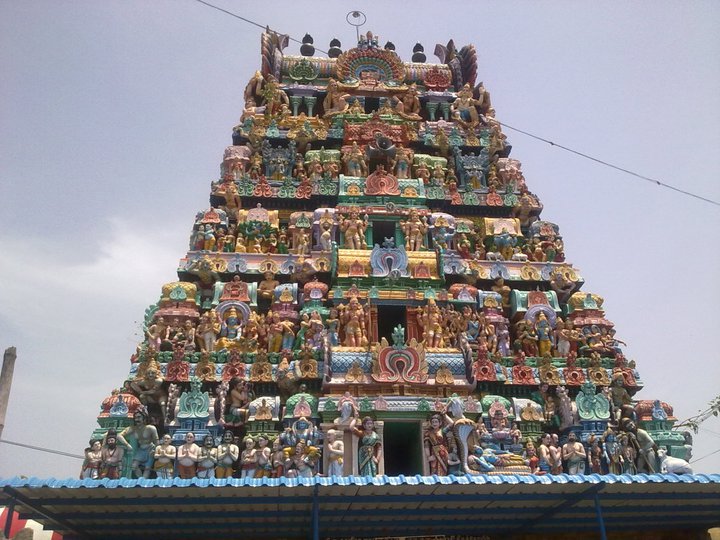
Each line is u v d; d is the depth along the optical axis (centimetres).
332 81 3092
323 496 1396
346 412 1903
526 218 2778
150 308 2264
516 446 1953
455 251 2527
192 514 1459
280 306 2253
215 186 2653
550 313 2361
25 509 1480
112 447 1808
